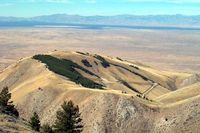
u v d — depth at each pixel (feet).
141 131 421.59
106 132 422.00
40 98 518.78
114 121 434.30
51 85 536.01
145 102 470.80
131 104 449.89
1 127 142.82
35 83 590.14
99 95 467.52
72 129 201.26
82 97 483.92
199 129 396.57
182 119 417.69
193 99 442.50
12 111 234.17
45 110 492.95
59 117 201.67
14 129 146.92
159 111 447.01
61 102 487.61
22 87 604.49
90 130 426.92
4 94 235.61
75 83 574.97
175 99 587.68
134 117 436.35
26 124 179.22
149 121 432.25
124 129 424.46
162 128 419.33
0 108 197.36
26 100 527.40
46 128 203.92
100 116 438.40
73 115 202.18
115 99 456.86
